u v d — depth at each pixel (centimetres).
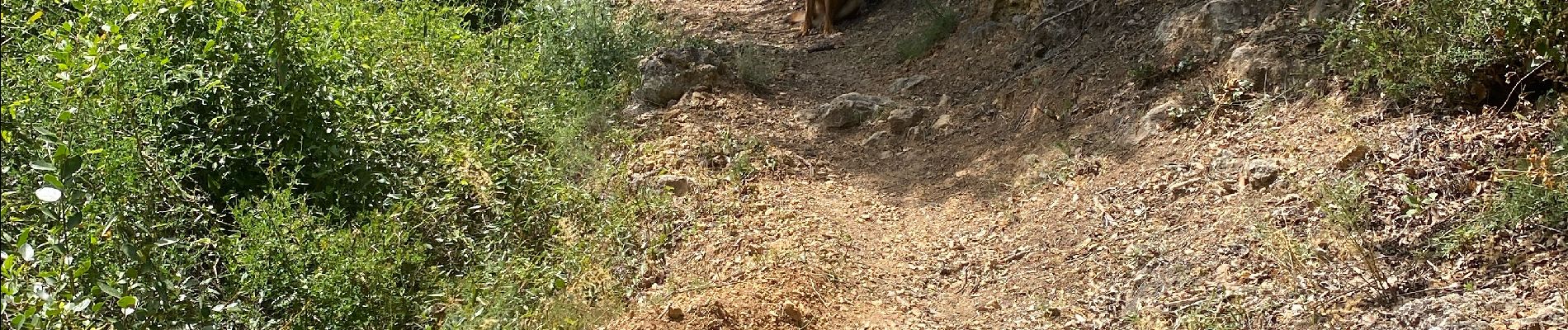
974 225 557
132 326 352
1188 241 470
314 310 399
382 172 503
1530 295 362
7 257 286
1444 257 400
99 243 351
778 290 472
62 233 341
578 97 729
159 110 429
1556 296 356
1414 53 504
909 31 945
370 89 539
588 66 796
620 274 508
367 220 469
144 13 455
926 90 802
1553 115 456
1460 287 382
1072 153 599
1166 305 429
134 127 417
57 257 344
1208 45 641
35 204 333
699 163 641
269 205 421
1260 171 499
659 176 609
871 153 694
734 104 759
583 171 625
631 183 607
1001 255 517
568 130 649
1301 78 572
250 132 476
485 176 527
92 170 367
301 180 484
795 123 749
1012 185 595
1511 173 428
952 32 891
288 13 515
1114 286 458
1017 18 824
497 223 513
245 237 420
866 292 495
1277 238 441
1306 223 448
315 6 598
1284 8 639
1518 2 468
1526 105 467
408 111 586
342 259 413
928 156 672
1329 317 389
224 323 389
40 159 315
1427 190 443
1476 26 482
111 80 411
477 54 742
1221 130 560
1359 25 545
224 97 466
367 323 407
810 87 855
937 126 712
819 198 613
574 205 550
